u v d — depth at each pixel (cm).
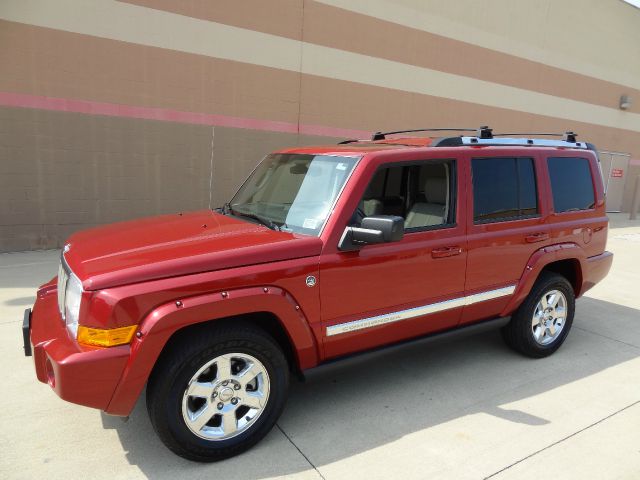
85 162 805
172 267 261
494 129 1392
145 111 841
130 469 274
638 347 475
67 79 769
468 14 1258
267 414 295
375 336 333
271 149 988
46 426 311
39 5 732
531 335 426
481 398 365
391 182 368
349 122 1087
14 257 739
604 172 1789
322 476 273
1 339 432
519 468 286
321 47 1015
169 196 890
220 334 269
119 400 253
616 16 1650
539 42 1452
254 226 335
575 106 1611
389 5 1101
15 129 746
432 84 1219
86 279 252
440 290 355
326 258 300
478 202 374
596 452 302
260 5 923
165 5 828
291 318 290
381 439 310
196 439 272
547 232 419
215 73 895
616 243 1107
